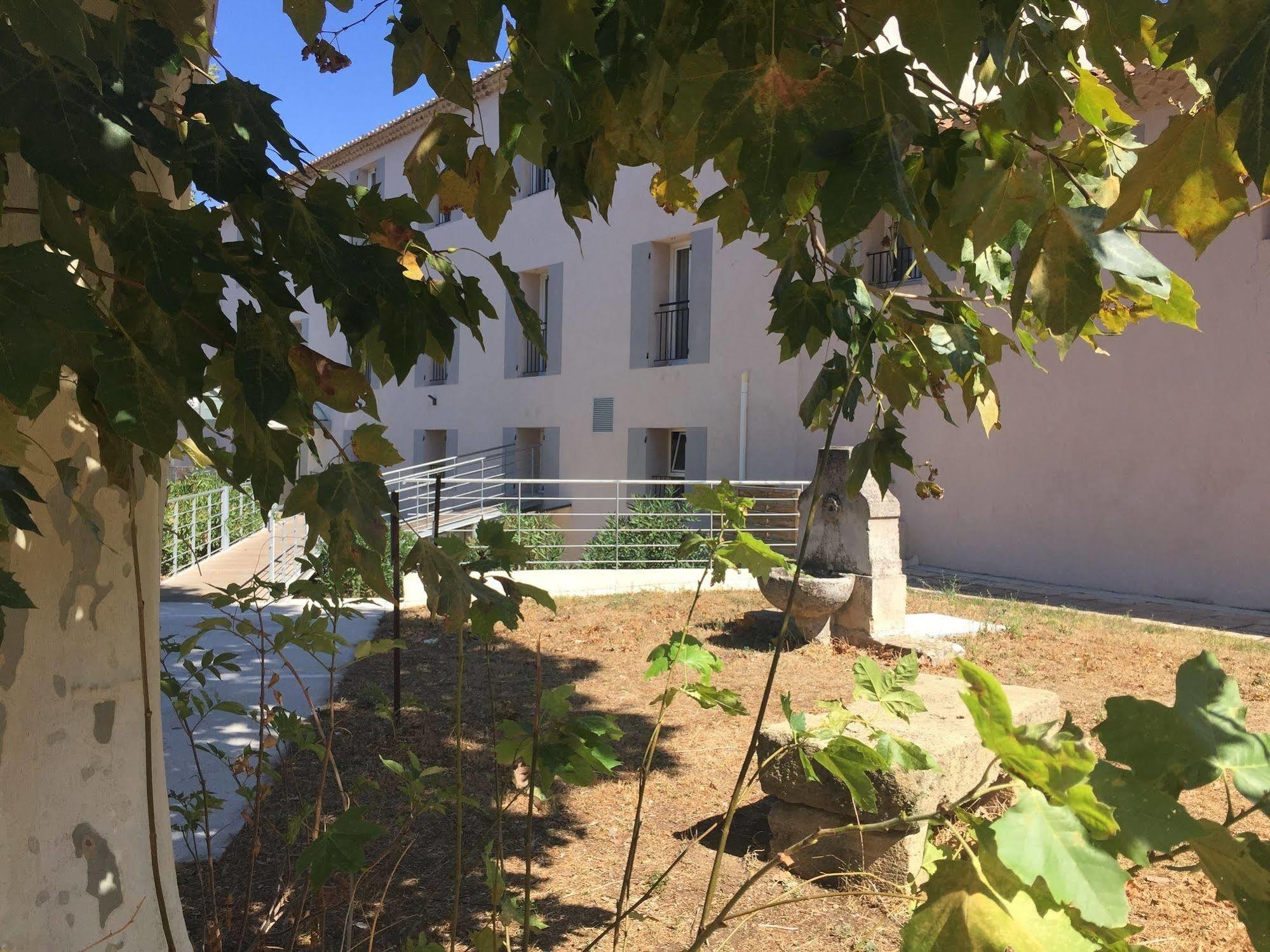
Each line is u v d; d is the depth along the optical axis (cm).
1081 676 736
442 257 183
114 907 211
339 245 134
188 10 140
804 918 359
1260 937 64
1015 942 65
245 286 125
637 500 1478
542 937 347
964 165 161
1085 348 1190
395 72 170
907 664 165
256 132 128
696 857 421
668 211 255
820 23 143
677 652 192
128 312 123
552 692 184
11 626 193
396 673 561
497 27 161
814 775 156
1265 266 1031
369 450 149
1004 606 1029
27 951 195
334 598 268
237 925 340
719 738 585
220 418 151
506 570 175
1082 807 64
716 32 131
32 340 93
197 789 471
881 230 1172
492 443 1973
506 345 1933
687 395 1557
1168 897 376
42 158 97
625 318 1670
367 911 359
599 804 480
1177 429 1106
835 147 110
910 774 360
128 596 216
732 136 117
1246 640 859
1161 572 1120
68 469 150
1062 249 143
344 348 2134
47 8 92
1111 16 137
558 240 1806
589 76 176
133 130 107
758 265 1438
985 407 244
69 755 203
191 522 1259
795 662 785
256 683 677
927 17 116
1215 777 72
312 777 495
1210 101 125
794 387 1389
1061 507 1214
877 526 841
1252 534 1044
